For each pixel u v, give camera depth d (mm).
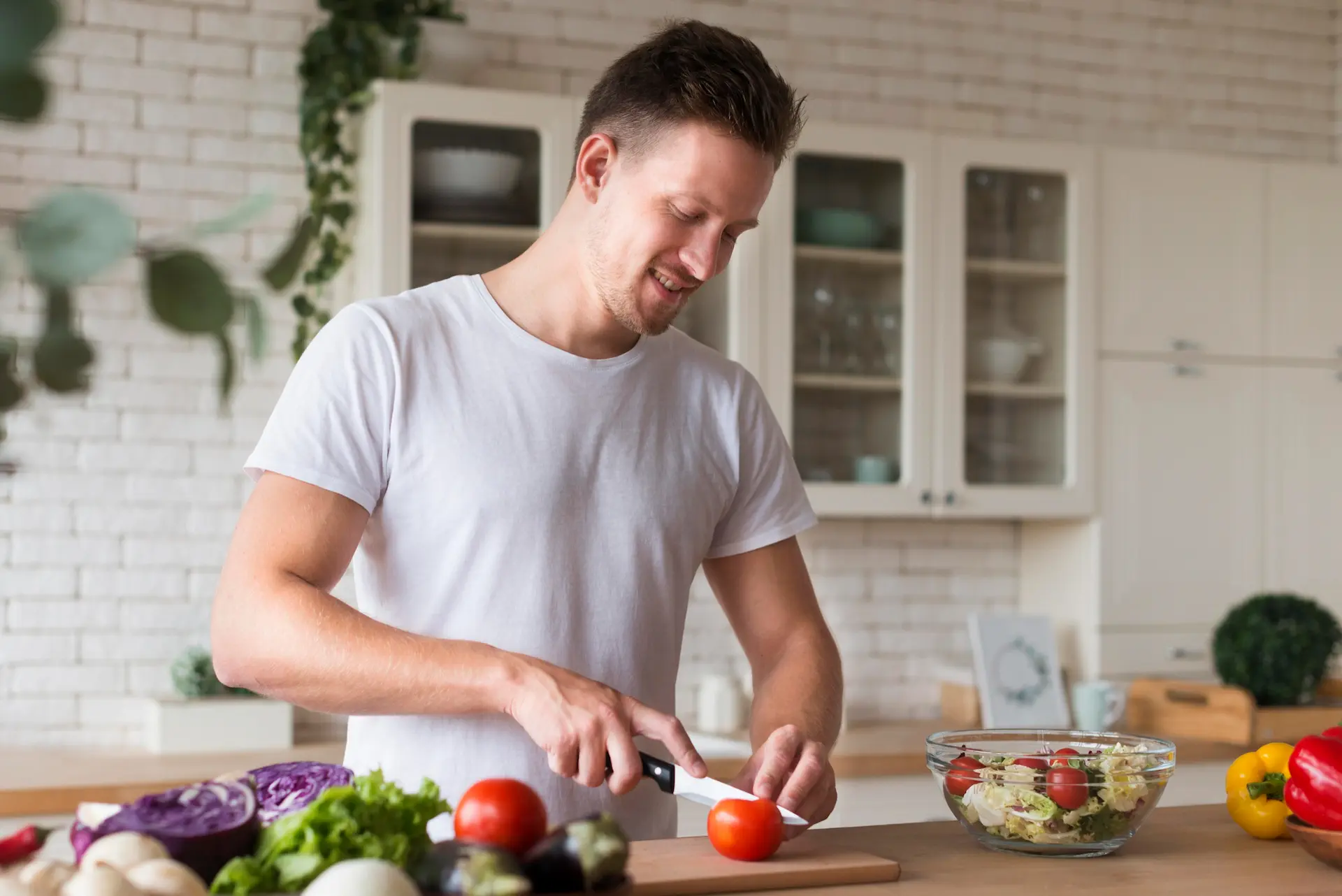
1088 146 3783
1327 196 3896
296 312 3289
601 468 1578
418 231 3086
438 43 3246
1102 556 3666
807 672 1645
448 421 1517
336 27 3232
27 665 3143
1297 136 4215
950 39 3879
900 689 3805
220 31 3281
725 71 1409
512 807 1017
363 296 3217
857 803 3090
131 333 3193
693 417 1674
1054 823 1335
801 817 1353
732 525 1747
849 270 3471
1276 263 3846
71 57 3184
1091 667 3666
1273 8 4195
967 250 3568
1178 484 3744
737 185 1413
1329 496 3881
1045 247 3639
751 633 1734
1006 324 3600
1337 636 3361
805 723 1567
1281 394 3842
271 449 1454
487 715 1483
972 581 3887
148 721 3113
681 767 1288
